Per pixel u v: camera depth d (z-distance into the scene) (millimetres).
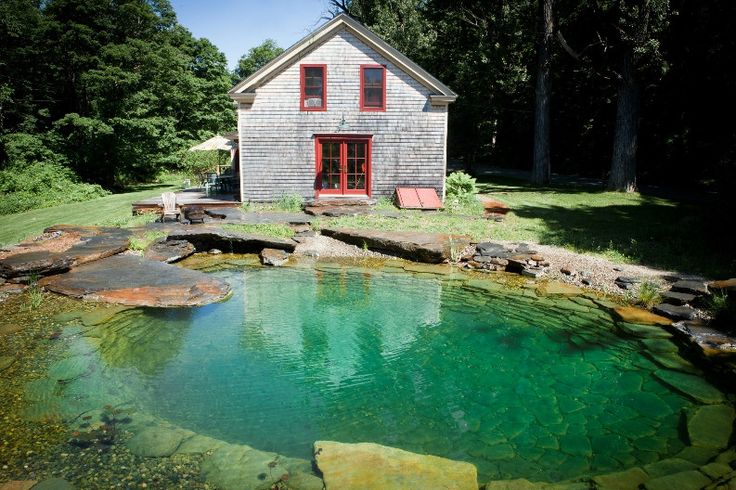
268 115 17422
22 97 27625
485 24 29312
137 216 15375
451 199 18219
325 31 16875
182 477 4000
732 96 21391
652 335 7281
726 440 4699
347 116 17562
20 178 23062
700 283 8633
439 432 4938
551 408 5406
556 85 30500
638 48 19812
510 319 8031
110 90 25719
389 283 10023
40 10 29016
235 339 7148
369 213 15938
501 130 38500
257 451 4418
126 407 5180
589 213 16609
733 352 6398
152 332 7301
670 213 16328
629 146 22156
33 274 9141
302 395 5613
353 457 4305
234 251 12594
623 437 4832
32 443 4426
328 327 7684
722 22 18703
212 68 46125
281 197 17938
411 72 17391
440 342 7156
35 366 6035
